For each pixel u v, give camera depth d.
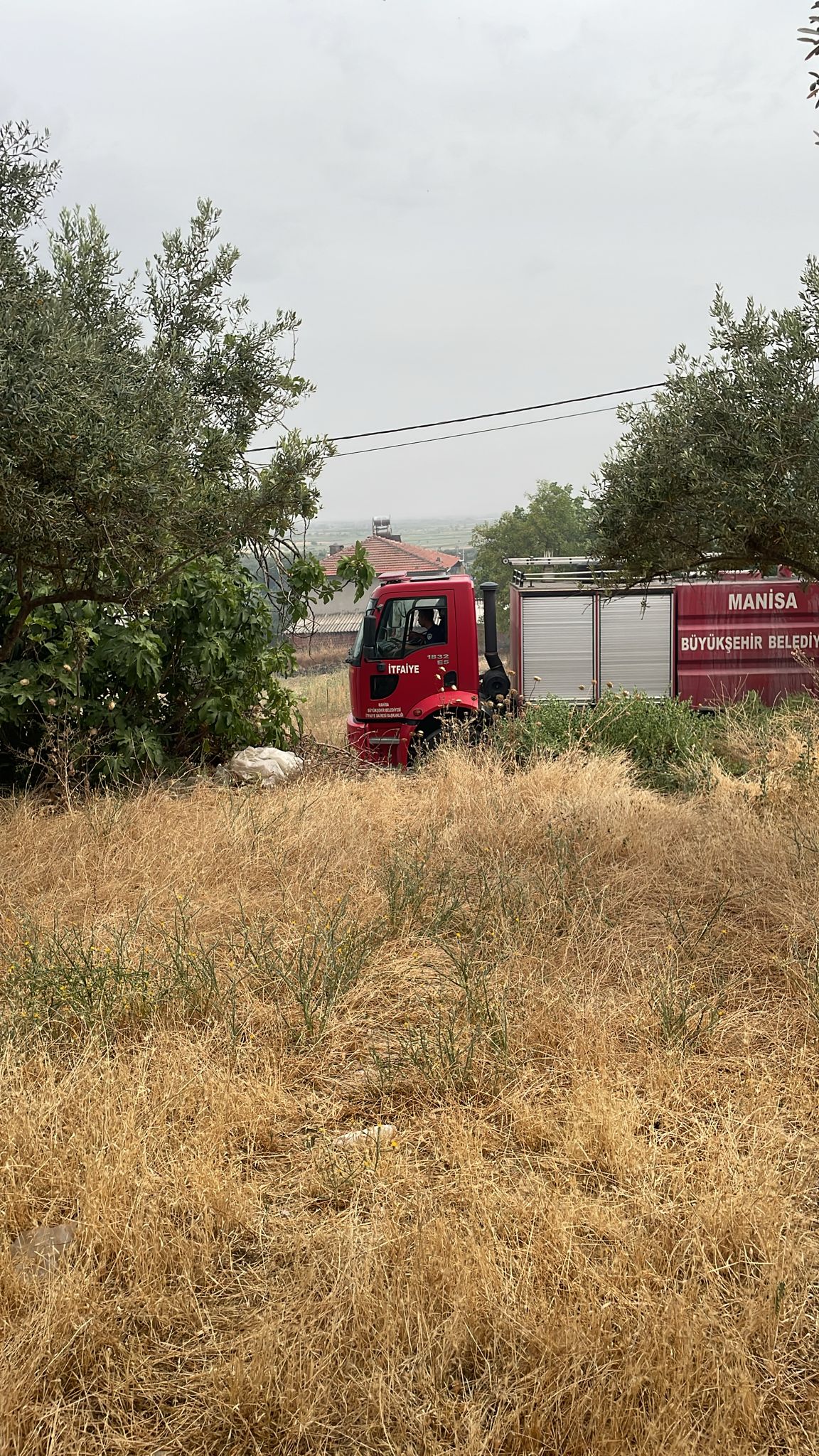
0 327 6.38
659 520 8.54
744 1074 4.32
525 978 5.25
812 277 7.50
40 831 7.75
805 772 8.55
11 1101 3.95
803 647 14.86
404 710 13.11
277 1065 4.46
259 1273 3.17
